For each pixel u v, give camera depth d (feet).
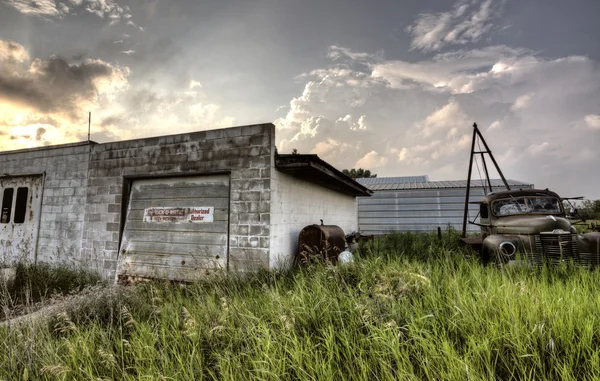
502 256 16.20
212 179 19.44
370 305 9.24
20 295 17.75
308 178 23.44
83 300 12.36
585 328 7.36
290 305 10.13
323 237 18.54
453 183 48.47
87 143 23.34
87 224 22.47
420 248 23.12
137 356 8.54
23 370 8.45
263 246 17.38
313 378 6.56
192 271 18.60
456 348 7.57
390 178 63.67
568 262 14.76
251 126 18.37
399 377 6.28
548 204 18.90
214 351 8.49
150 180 21.18
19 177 26.32
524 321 8.07
